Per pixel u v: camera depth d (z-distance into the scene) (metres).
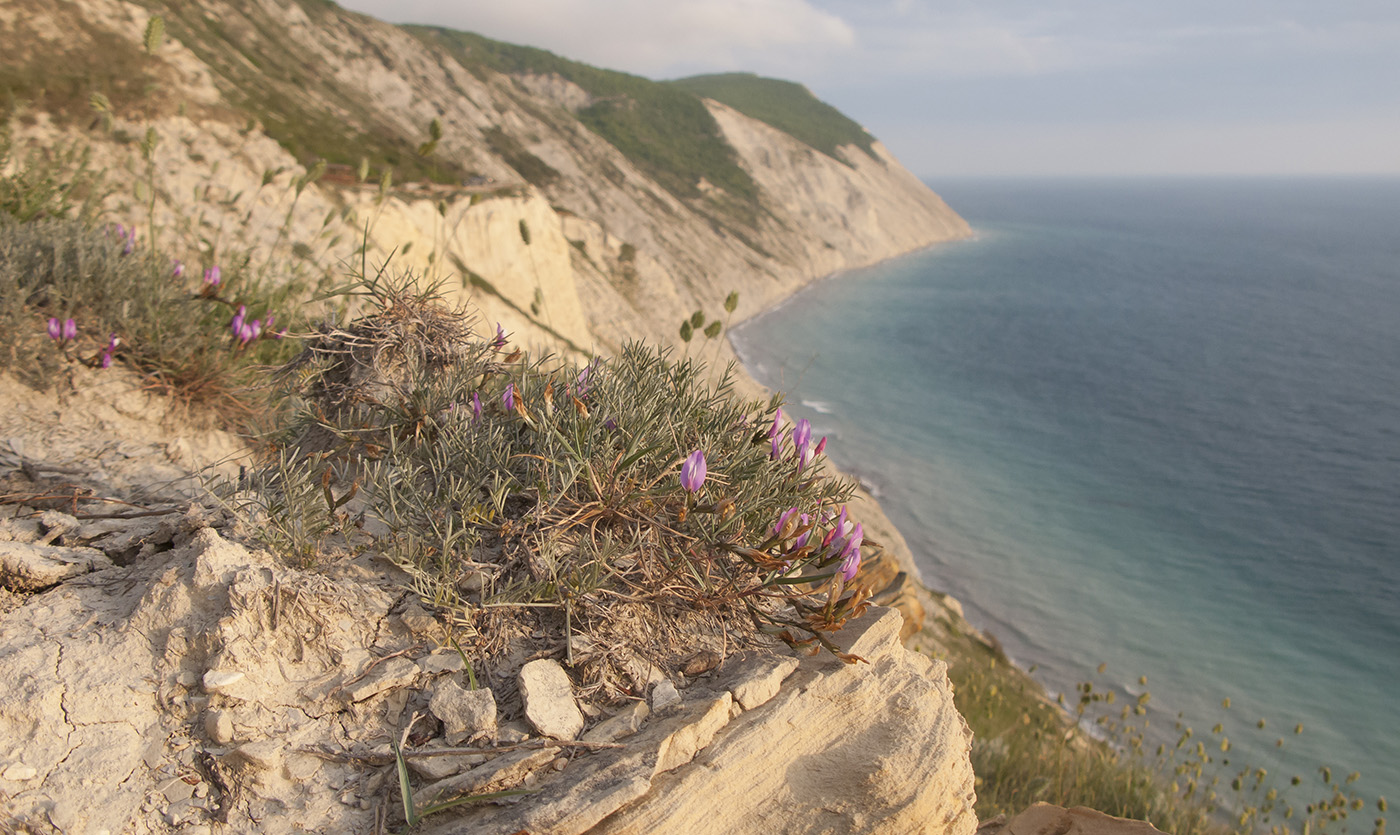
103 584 2.78
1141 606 32.28
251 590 2.46
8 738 2.15
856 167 186.62
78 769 2.13
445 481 2.95
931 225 188.38
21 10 28.41
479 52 149.38
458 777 2.21
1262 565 36.84
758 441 3.40
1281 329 95.81
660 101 148.38
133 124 26.36
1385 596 34.34
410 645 2.54
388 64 71.69
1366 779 22.34
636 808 2.25
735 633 2.91
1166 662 28.22
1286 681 27.66
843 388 61.03
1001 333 88.00
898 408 56.97
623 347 3.62
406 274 3.68
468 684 2.45
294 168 29.73
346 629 2.52
